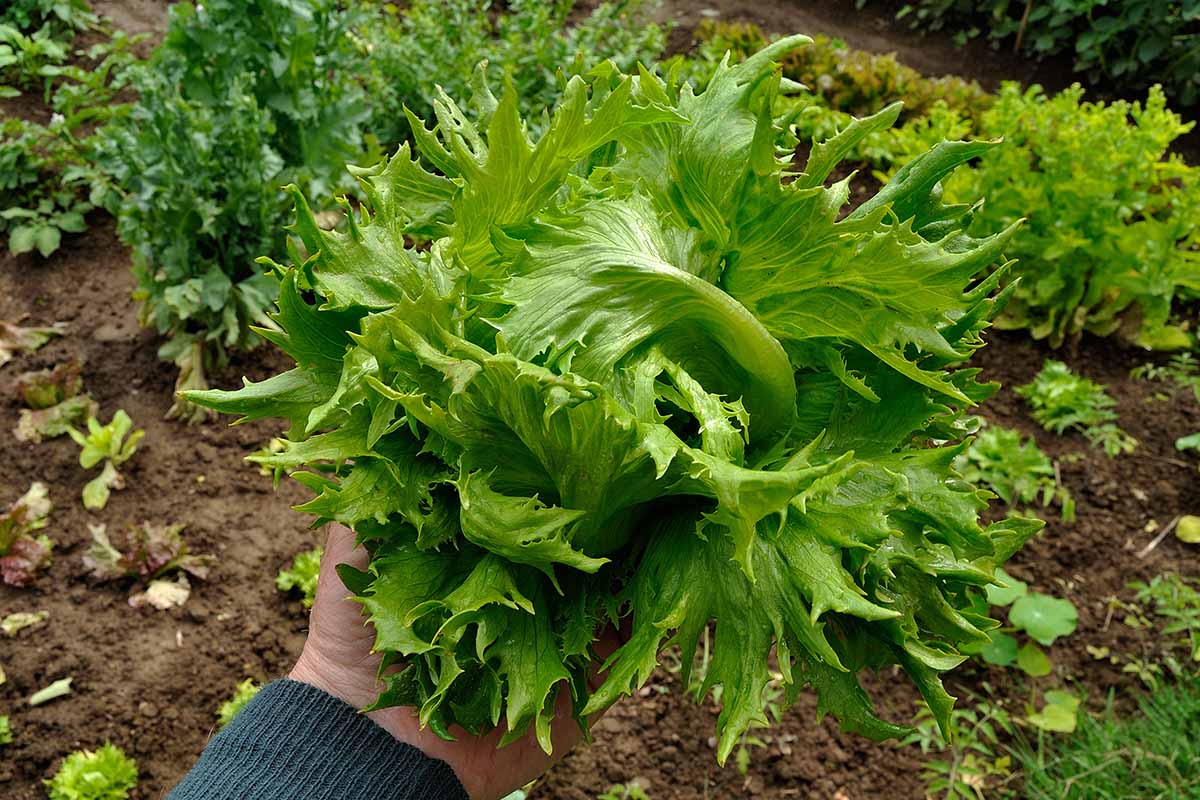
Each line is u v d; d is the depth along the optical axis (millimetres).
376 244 520
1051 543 1113
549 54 1478
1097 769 922
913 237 543
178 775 957
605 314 509
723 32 1887
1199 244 1371
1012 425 1239
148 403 1224
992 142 576
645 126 575
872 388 574
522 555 500
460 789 615
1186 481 1164
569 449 496
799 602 504
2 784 947
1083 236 1274
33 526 1104
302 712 604
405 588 528
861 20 2141
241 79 1172
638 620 542
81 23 1774
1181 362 1297
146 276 1204
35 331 1275
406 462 522
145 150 1150
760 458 574
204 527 1115
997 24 2012
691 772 958
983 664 1021
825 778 954
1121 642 1035
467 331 520
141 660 1020
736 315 524
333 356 537
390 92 1446
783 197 540
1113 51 1890
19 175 1419
